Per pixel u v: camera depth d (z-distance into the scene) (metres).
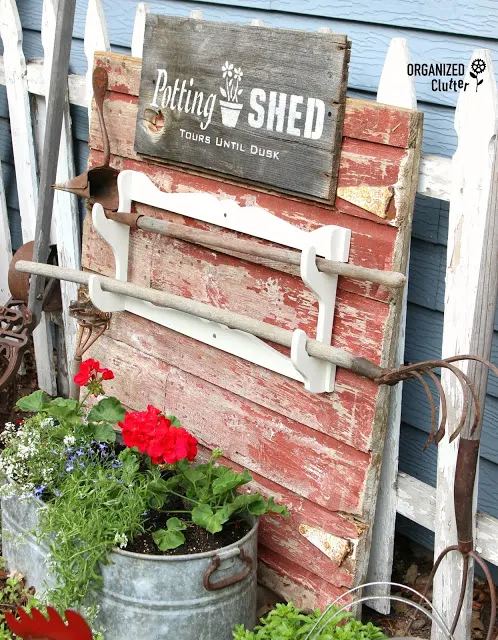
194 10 3.10
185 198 2.90
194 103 2.79
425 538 3.16
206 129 2.77
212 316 2.70
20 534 2.79
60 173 3.74
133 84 3.03
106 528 2.50
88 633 1.61
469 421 2.29
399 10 2.75
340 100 2.41
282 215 2.64
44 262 3.54
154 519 2.68
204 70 2.74
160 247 3.06
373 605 2.85
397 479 2.70
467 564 2.38
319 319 2.54
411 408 3.04
